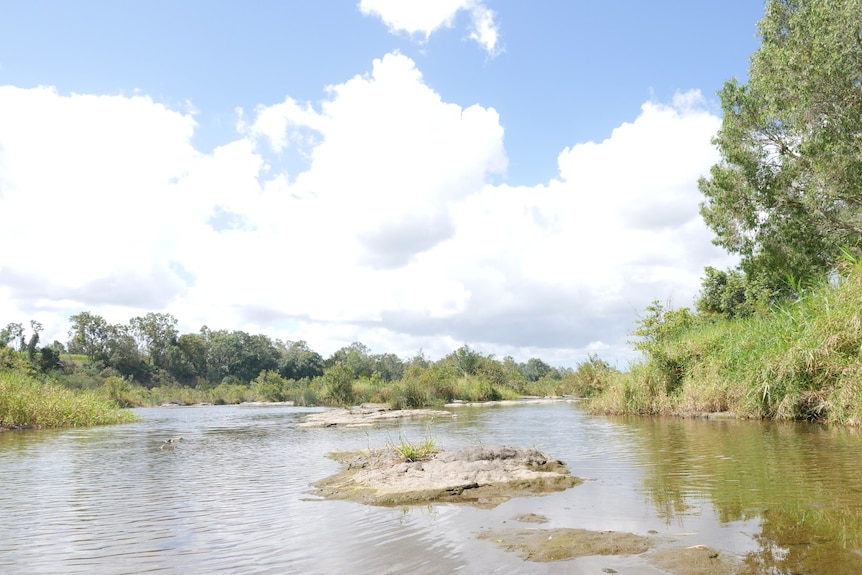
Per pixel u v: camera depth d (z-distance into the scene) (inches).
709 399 628.1
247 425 858.1
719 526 172.4
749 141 784.3
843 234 733.3
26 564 168.6
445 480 270.1
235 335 4571.9
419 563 153.0
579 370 1144.2
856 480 230.5
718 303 1194.6
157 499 266.2
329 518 213.9
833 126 689.6
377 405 1306.6
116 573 157.4
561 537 170.2
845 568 129.7
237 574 152.0
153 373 3949.3
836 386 456.4
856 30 652.1
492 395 1749.5
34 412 840.9
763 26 781.9
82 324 3678.6
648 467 294.0
